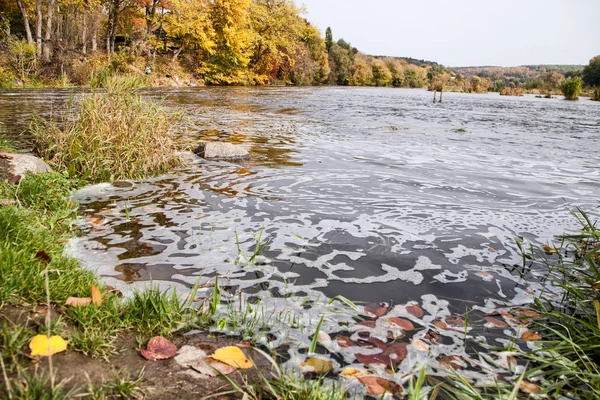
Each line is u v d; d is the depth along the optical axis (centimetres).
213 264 277
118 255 286
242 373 168
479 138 1005
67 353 161
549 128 1268
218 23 3509
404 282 262
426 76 7744
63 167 491
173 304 208
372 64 6775
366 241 329
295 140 863
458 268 285
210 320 207
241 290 243
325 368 175
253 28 4119
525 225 379
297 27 4362
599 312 195
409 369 178
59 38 2553
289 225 360
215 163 613
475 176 588
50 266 224
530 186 538
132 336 186
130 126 535
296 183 512
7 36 2252
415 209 420
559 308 235
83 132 508
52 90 1773
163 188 468
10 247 229
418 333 206
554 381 173
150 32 3078
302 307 227
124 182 484
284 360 179
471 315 225
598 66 5044
